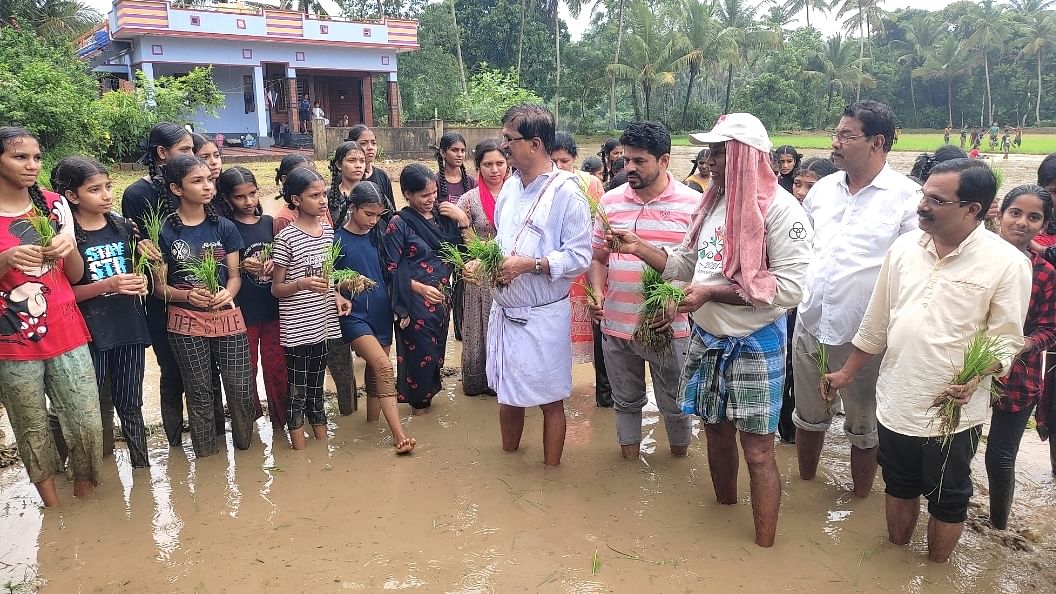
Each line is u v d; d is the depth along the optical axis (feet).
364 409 18.67
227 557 11.81
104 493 13.99
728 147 11.10
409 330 17.30
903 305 11.01
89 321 13.73
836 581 11.18
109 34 82.17
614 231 12.50
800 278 11.18
